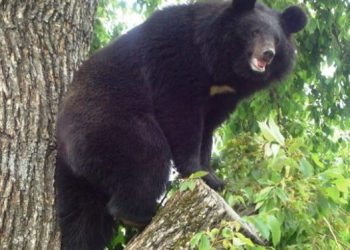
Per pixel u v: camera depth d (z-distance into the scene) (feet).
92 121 11.50
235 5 12.67
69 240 11.66
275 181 10.23
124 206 11.47
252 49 12.45
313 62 18.37
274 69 13.04
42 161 11.34
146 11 20.20
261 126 10.18
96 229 11.98
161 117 12.25
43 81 11.71
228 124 16.94
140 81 12.32
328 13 18.25
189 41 12.45
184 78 12.34
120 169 11.46
